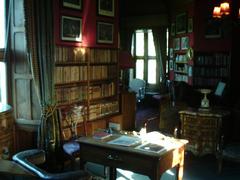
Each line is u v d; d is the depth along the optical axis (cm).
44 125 468
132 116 699
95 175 455
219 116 487
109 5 624
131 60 700
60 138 482
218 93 778
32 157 253
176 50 984
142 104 1044
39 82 469
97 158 370
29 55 456
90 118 582
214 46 853
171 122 572
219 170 477
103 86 620
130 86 1061
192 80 880
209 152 500
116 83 656
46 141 468
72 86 547
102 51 611
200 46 871
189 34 894
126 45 1107
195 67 877
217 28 842
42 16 462
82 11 555
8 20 469
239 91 796
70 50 532
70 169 467
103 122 608
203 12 859
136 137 395
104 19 614
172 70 1018
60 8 510
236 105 663
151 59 1102
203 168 495
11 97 488
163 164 341
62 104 525
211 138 496
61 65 518
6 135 415
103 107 615
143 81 1046
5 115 408
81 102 566
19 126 489
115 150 354
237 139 624
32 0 449
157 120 673
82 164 384
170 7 1004
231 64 809
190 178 456
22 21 461
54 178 212
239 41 807
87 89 575
